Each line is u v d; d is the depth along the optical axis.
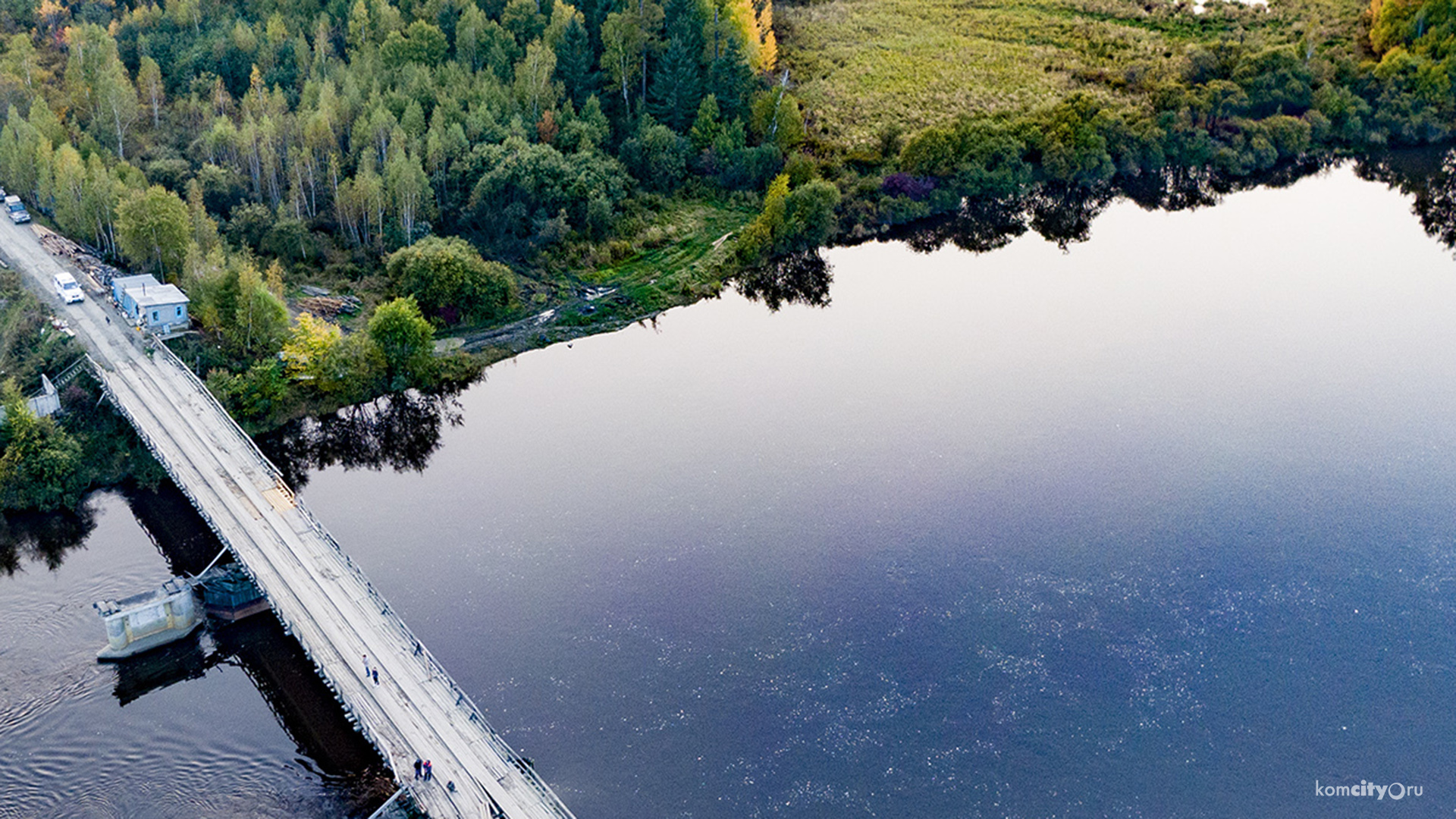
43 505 181.12
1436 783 139.50
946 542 174.00
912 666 154.38
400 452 196.75
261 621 162.00
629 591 165.62
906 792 138.75
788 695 150.62
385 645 150.38
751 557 171.62
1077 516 178.88
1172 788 139.00
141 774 142.75
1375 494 181.38
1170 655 155.38
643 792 138.75
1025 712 148.00
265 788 140.62
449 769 134.62
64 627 161.38
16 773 142.88
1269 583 166.12
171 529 178.62
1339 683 151.50
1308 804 137.38
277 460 195.12
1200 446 192.62
